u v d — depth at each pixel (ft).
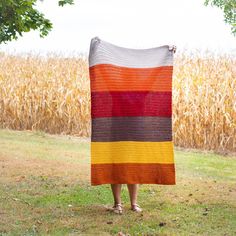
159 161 23.18
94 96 23.09
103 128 23.03
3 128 66.33
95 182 23.06
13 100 65.98
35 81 66.28
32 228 21.49
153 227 22.17
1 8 34.71
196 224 23.02
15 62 76.54
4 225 21.90
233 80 55.47
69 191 29.25
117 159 23.13
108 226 21.94
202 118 54.65
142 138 23.11
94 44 23.12
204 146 54.60
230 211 25.68
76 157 43.19
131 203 24.68
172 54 23.30
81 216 23.54
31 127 66.18
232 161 46.37
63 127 64.23
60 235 20.66
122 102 23.08
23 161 39.42
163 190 30.45
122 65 23.16
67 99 63.36
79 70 71.10
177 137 55.98
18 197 27.45
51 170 36.06
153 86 23.17
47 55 78.23
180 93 55.93
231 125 53.47
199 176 36.83
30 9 35.76
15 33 37.27
